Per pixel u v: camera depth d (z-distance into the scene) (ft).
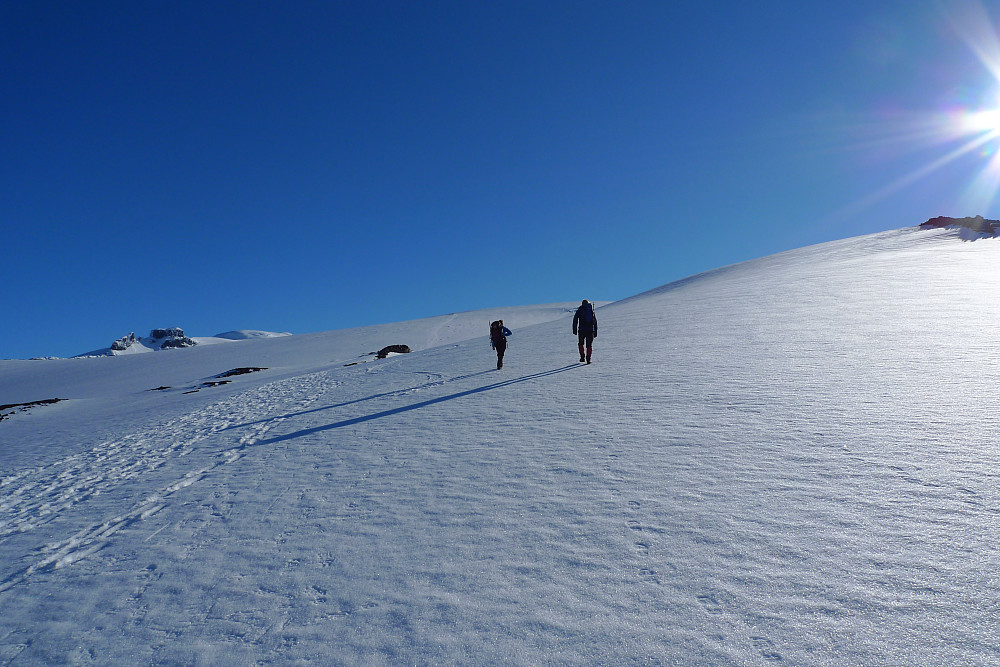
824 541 14.90
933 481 17.75
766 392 31.50
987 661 10.06
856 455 20.66
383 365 81.92
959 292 61.62
